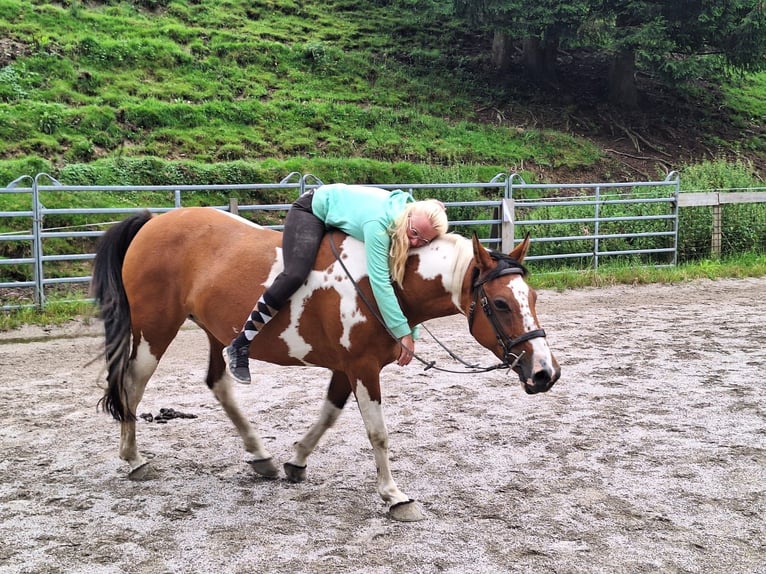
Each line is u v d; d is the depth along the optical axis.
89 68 15.74
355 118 17.16
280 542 3.37
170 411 5.38
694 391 5.99
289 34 21.14
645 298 10.62
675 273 11.97
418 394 5.98
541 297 10.61
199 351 7.56
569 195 16.03
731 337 8.09
